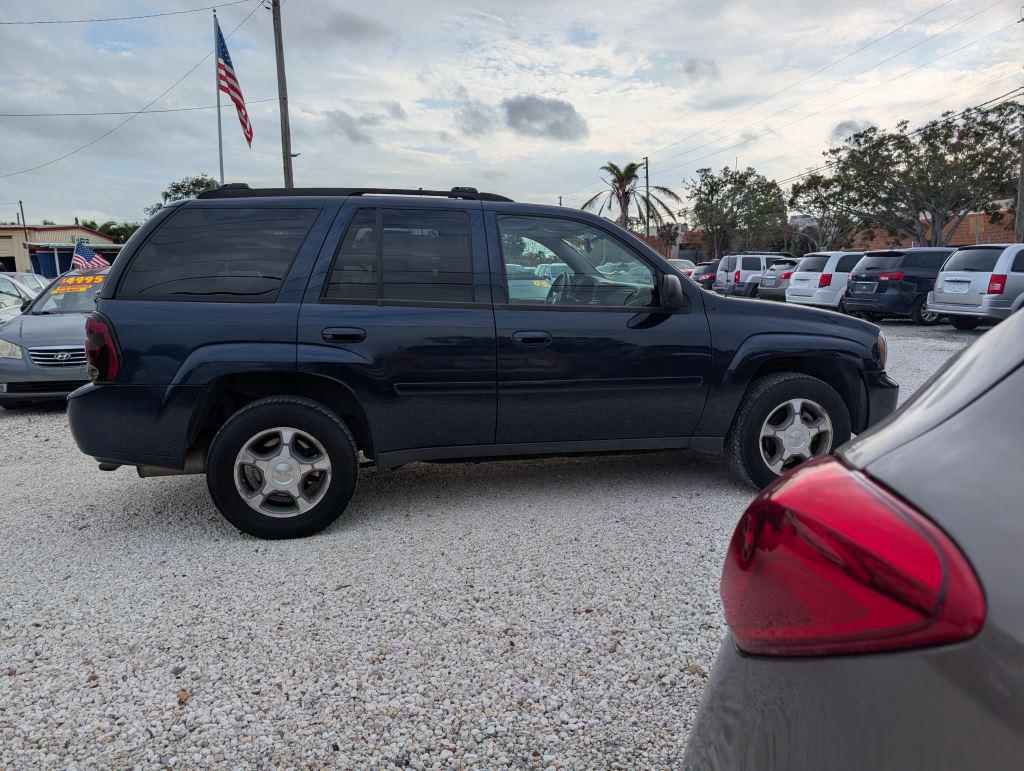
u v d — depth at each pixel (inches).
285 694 97.9
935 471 35.5
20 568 139.0
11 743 88.4
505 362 156.1
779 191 2003.0
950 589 31.5
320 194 159.0
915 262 620.1
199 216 152.3
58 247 1382.9
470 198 165.5
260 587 128.8
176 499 181.2
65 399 322.3
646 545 145.2
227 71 759.1
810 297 748.0
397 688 99.0
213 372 143.7
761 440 169.8
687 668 102.7
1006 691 29.6
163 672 103.1
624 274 166.7
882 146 1441.9
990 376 37.6
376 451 154.3
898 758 31.8
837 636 34.8
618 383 162.4
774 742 37.4
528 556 140.5
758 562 40.4
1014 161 1318.9
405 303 153.6
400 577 132.1
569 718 92.4
